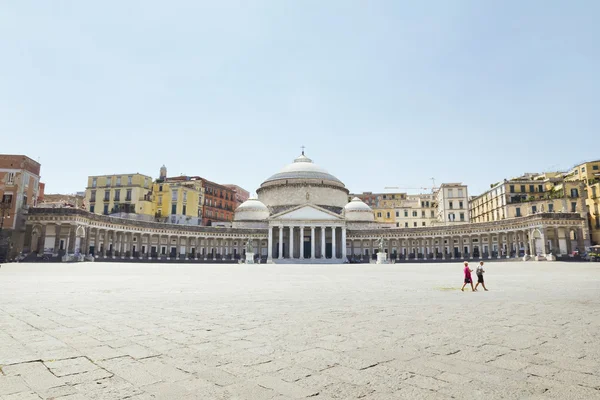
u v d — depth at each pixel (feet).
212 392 20.86
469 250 326.24
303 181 389.80
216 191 425.28
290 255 337.11
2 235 232.73
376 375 23.57
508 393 20.59
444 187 407.85
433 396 20.21
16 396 20.27
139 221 300.20
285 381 22.54
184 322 41.06
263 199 409.28
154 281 101.86
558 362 26.17
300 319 42.78
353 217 400.47
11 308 50.93
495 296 65.51
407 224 467.11
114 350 29.43
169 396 20.34
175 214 360.89
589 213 305.53
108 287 82.23
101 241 288.30
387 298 63.52
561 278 110.32
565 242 273.33
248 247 290.56
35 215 242.99
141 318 43.55
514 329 36.94
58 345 30.96
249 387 21.58
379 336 34.04
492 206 379.14
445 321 41.32
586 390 21.02
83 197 377.71
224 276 130.11
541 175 380.17
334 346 30.53
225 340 32.68
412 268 196.44
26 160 247.70
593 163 316.81
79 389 21.33
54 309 50.16
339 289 80.89
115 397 20.21
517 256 279.69
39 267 169.48
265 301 59.31
